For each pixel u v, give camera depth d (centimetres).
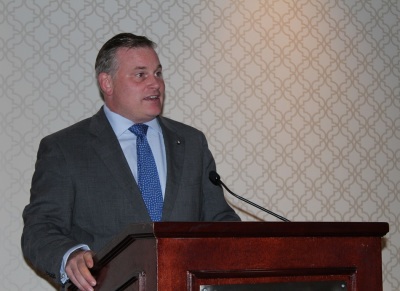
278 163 351
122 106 248
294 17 365
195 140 255
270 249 162
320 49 368
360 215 363
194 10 346
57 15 324
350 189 363
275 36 360
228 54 349
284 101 356
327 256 169
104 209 228
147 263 152
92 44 327
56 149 236
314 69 365
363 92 373
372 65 378
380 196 368
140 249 156
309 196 354
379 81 378
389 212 369
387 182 371
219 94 345
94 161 234
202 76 343
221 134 342
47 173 231
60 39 323
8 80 314
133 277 157
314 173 357
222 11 351
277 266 162
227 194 339
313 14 369
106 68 253
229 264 156
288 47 361
